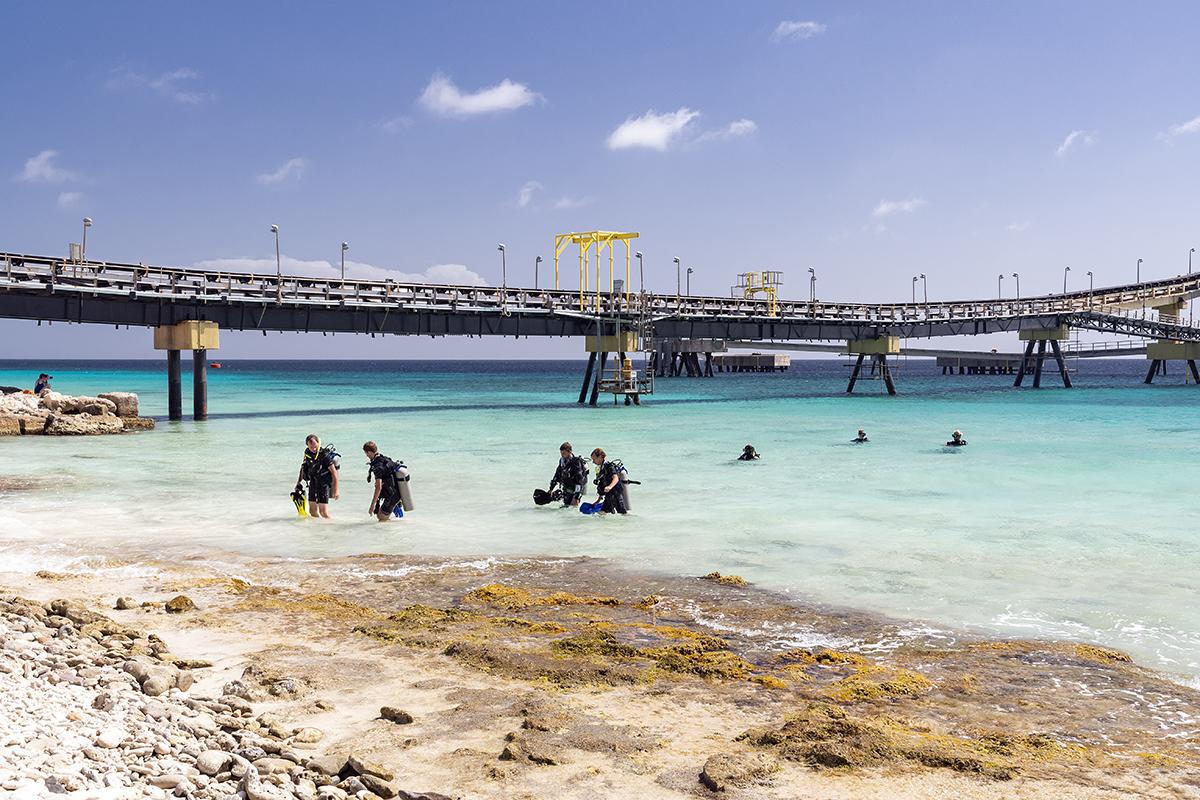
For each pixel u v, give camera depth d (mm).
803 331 67250
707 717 7906
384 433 38938
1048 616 11242
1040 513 18625
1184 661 9500
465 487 22375
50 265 39375
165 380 128125
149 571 13789
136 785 6078
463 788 6461
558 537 16281
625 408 58188
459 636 10281
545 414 51938
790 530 16859
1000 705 8180
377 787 6312
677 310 61125
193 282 43562
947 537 16172
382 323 49625
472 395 83188
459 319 52594
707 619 11133
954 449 31250
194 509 19438
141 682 8477
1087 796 6305
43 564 14375
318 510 18469
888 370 75125
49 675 8305
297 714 7934
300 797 6098
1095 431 38625
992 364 154000
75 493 21766
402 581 13133
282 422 45719
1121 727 7664
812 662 9492
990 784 6500
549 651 9703
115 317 42312
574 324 58344
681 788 6484
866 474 24766
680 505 19672
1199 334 87438
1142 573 13461
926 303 73812
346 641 10195
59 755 6445
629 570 13742
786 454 29828
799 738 7188
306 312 47312
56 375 163625
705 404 62625
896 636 10406
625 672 8992
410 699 8344
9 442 34500
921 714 7957
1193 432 37875
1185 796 6289
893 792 6383
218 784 6223
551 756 6945
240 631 10625
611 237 58188
